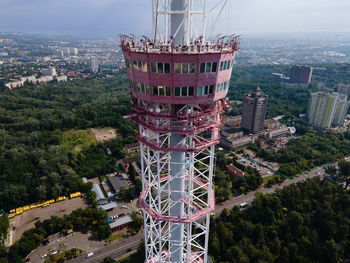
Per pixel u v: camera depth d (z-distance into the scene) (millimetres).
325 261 102062
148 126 54188
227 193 144250
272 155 196125
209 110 55500
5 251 109125
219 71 51781
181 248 66188
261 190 157125
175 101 52062
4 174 161125
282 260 100875
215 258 105125
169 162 60375
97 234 121562
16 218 132875
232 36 55938
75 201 146750
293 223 117438
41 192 142875
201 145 54656
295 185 150750
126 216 131125
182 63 47688
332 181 154250
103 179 168500
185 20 53781
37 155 181250
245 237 111625
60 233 121125
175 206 63281
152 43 55625
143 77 52250
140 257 105750
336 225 115062
